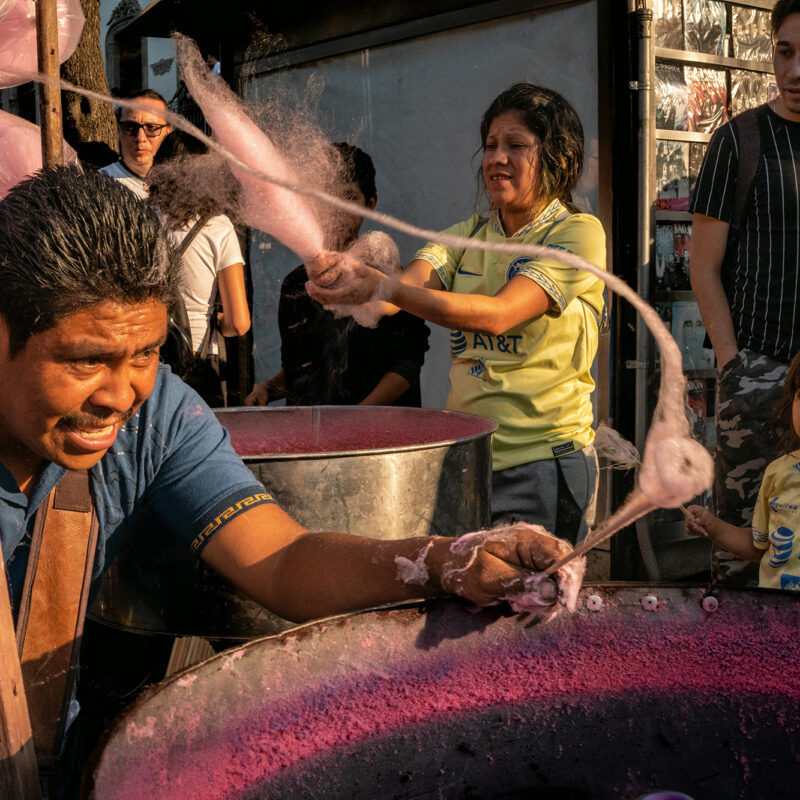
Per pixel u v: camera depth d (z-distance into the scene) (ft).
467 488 4.74
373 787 2.56
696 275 7.72
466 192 10.41
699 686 2.67
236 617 4.15
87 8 13.28
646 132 8.54
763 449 7.39
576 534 6.59
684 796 2.35
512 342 6.46
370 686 2.58
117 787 1.96
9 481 2.95
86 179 2.55
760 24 9.70
